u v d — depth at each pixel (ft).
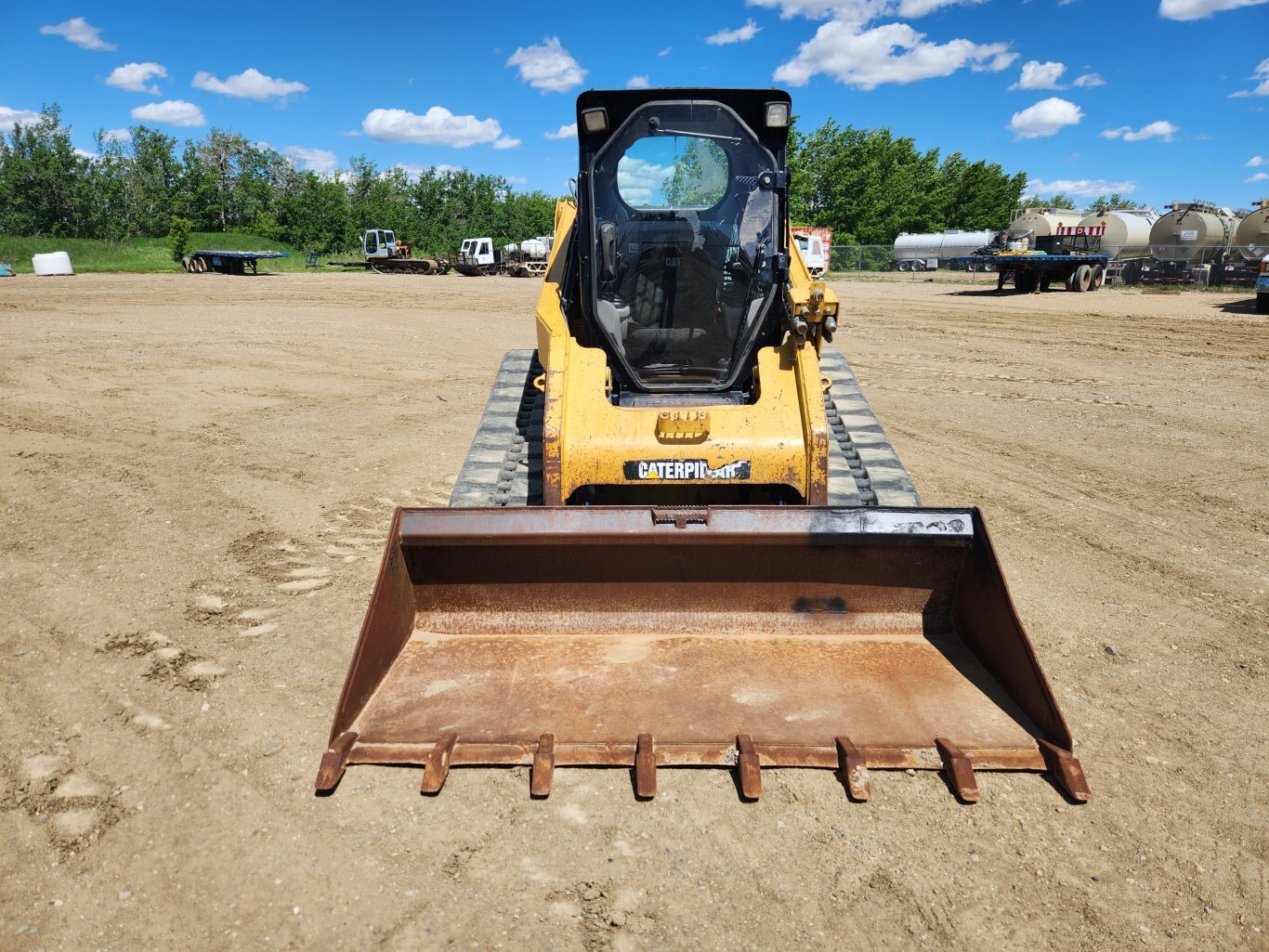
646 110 17.34
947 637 14.49
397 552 13.98
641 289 18.04
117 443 29.40
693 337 18.20
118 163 248.11
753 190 17.76
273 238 224.53
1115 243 111.45
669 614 14.76
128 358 45.83
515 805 11.66
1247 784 12.27
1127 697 14.49
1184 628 16.88
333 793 11.89
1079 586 18.71
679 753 11.59
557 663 13.82
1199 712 14.05
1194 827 11.38
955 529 13.93
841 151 192.34
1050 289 94.84
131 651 15.75
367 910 9.95
